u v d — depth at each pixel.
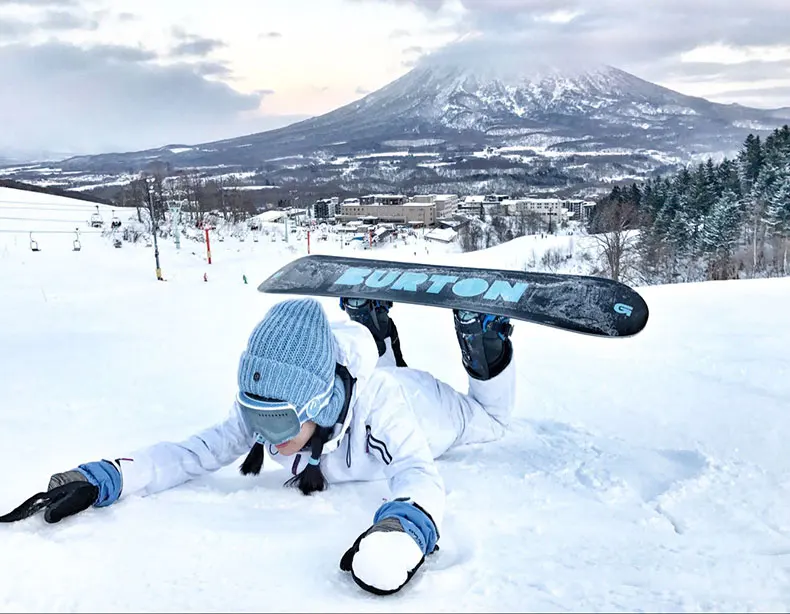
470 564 1.53
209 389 4.28
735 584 1.46
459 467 2.27
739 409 3.30
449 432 2.42
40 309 12.74
